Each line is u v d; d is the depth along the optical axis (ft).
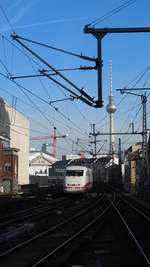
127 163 231.09
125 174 238.68
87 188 161.27
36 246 47.80
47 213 94.94
